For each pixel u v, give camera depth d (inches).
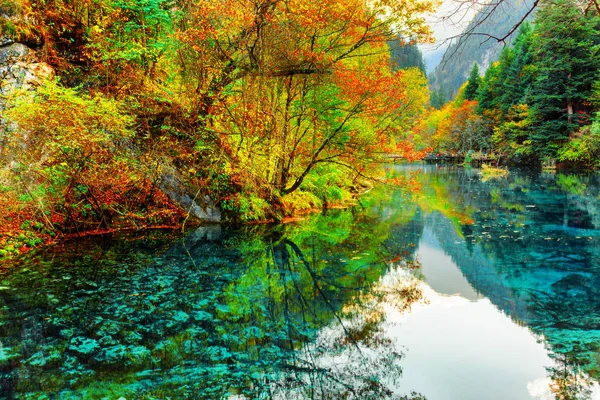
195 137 418.3
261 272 281.7
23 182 296.7
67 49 407.2
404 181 491.2
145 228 396.5
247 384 143.2
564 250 348.8
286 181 490.0
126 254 309.0
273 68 406.6
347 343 181.6
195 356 161.5
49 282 239.0
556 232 421.7
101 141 325.1
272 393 139.0
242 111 423.2
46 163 313.4
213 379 145.0
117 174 364.2
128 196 389.4
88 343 167.8
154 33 425.4
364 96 430.9
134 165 370.9
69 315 194.7
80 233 357.1
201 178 438.3
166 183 411.8
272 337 183.5
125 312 201.0
